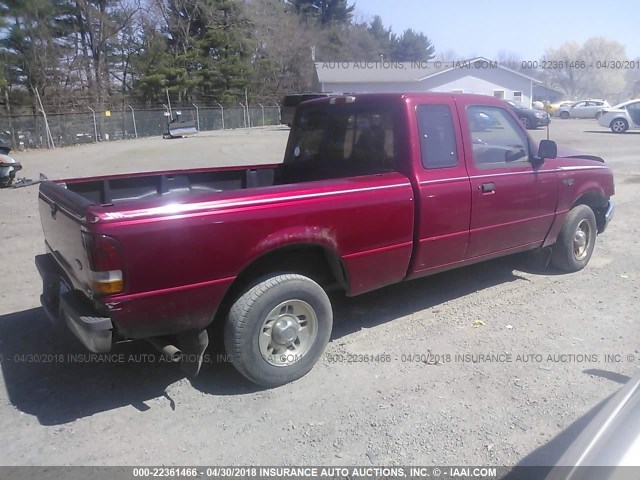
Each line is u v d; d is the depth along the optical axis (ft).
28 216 31.60
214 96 163.84
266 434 10.93
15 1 119.75
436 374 13.06
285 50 199.52
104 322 10.58
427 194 14.52
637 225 27.76
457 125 15.43
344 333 15.40
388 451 10.34
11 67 122.11
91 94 144.46
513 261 21.50
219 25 172.04
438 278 19.81
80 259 11.10
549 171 17.93
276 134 113.91
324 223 12.74
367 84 139.64
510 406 11.69
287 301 12.39
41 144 99.81
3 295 18.70
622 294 17.98
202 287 11.31
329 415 11.51
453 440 10.61
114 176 16.21
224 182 18.24
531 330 15.35
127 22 158.81
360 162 15.87
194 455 10.34
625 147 64.08
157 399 12.26
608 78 221.05
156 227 10.65
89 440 10.82
